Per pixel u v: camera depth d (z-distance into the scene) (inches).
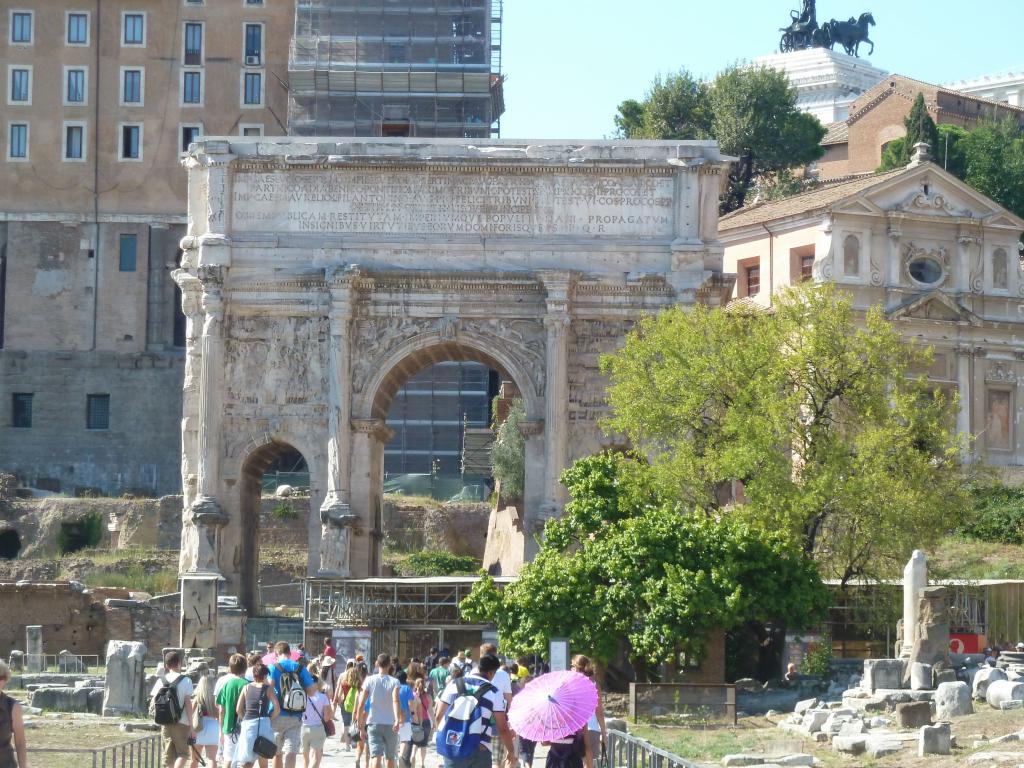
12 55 6737.2
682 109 7185.0
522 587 3061.0
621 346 3949.3
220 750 2044.8
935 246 4825.3
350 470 3912.4
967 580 3479.3
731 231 5132.9
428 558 5570.9
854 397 3432.6
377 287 3946.9
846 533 3316.9
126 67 6747.1
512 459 5226.4
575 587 3034.0
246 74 6747.1
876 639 3472.0
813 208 4771.2
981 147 6594.5
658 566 3036.4
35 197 6692.9
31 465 6560.0
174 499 5762.8
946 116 7263.8
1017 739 2066.9
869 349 3444.9
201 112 6722.4
